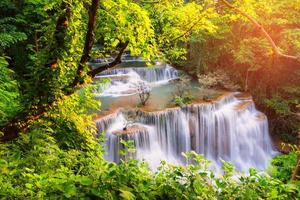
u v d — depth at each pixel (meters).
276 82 15.84
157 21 6.23
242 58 15.27
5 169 3.55
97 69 4.44
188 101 13.85
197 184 3.11
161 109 12.73
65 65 4.02
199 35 15.10
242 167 13.69
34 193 2.93
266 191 3.27
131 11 4.53
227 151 14.03
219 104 14.20
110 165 3.11
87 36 3.92
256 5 5.43
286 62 15.28
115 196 2.73
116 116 12.05
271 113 15.76
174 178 3.25
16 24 9.38
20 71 9.80
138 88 14.51
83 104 5.56
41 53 3.88
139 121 12.30
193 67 17.77
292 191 3.33
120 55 4.55
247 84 16.34
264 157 14.30
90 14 3.81
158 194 3.02
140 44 4.93
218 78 16.12
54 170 4.11
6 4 8.94
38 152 4.27
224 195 3.16
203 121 13.38
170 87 16.22
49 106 4.05
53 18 3.87
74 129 5.38
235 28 16.38
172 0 6.02
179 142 12.85
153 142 11.97
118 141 11.05
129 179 3.02
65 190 2.64
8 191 3.04
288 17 14.48
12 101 5.12
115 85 15.85
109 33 4.67
